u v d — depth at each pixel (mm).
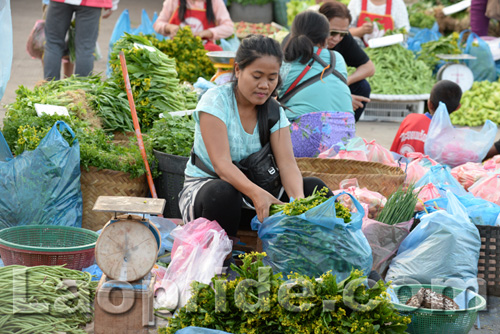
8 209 3809
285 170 3428
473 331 3182
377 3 8742
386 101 8219
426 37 9672
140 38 5449
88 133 4395
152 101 5160
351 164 4359
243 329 2621
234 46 8398
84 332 2736
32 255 3162
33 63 9180
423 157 4961
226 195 3193
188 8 7457
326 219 2957
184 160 4160
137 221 2682
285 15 11352
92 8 6738
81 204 4016
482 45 8867
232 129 3344
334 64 4777
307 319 2609
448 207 3654
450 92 5531
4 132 4277
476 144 5188
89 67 6898
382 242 3525
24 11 13039
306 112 4719
